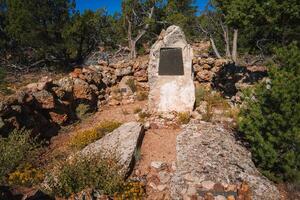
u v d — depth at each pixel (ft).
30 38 85.40
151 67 43.93
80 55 96.89
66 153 34.35
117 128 37.24
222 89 55.31
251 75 60.85
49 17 87.97
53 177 25.20
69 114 44.62
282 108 27.20
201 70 54.29
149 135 37.17
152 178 28.32
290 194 25.88
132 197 24.95
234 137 34.81
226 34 110.01
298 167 27.35
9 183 24.94
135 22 123.75
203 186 25.48
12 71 90.27
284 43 63.26
